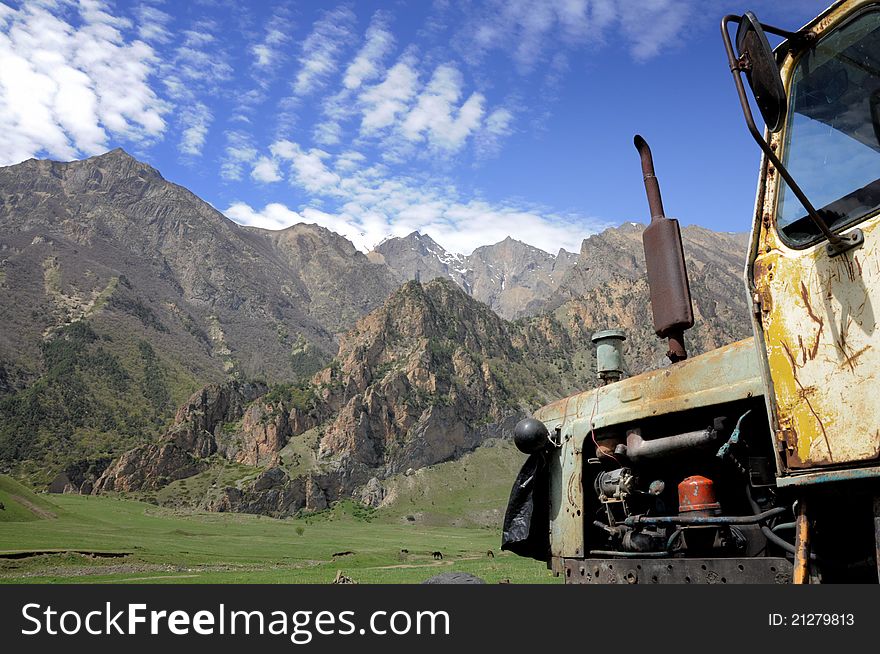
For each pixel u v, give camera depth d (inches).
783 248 154.7
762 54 131.0
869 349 132.0
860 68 148.5
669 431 196.9
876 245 134.5
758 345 155.3
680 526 177.8
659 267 207.6
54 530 3855.8
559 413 235.0
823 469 137.6
